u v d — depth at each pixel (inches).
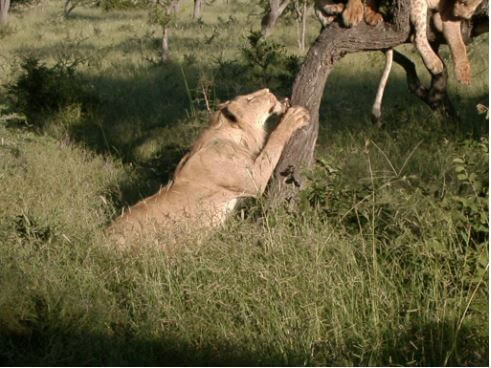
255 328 281.7
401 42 397.1
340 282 289.3
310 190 355.3
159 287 293.6
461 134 542.9
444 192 341.7
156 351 272.7
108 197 460.4
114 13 2001.7
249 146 372.8
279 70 711.7
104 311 286.5
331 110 674.8
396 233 315.3
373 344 269.4
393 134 567.8
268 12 1221.1
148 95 809.5
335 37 393.1
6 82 890.7
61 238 331.6
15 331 283.0
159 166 521.3
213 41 1139.9
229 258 304.5
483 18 450.9
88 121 704.4
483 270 283.3
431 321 271.4
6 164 494.9
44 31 1558.8
